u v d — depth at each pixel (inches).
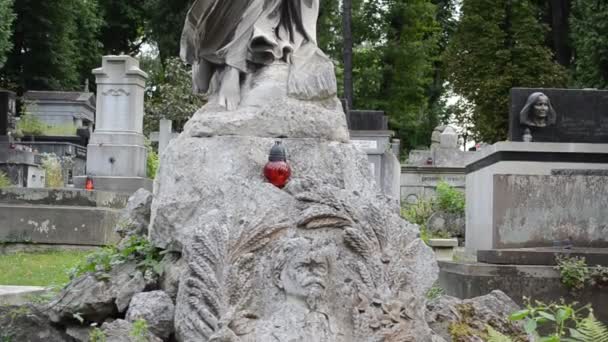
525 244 473.7
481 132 1348.4
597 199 474.0
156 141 944.3
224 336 186.4
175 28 1582.2
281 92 245.4
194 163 231.6
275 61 252.8
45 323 234.7
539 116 516.7
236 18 255.4
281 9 261.7
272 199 207.0
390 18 1657.2
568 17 1412.4
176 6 1578.5
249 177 227.9
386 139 746.2
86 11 1755.7
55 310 230.4
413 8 1646.2
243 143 232.5
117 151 748.6
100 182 725.9
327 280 196.9
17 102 1507.1
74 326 230.4
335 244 202.5
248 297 195.8
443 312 229.0
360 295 198.1
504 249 442.6
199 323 191.3
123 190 724.0
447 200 716.7
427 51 1670.8
